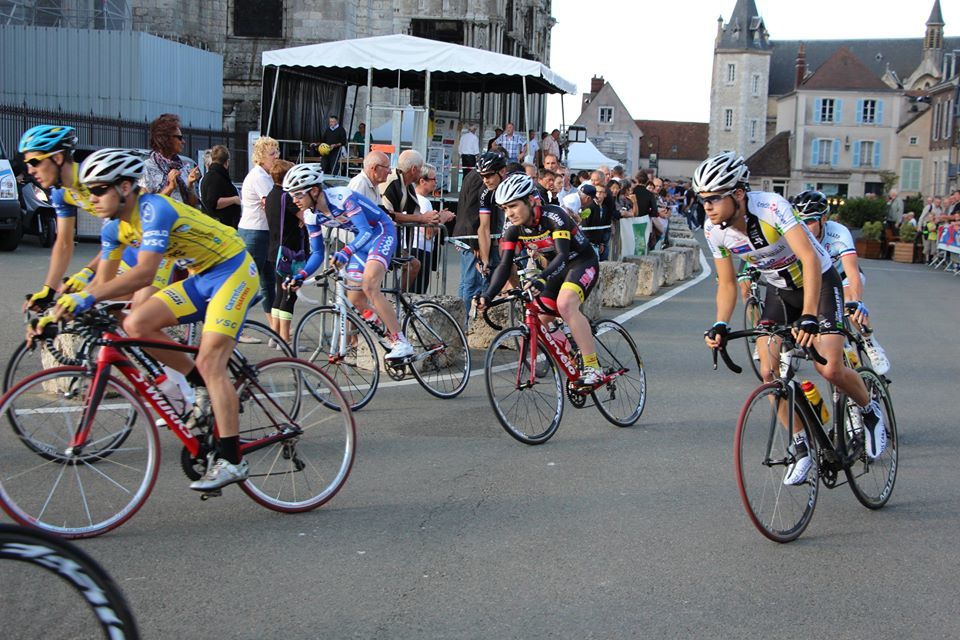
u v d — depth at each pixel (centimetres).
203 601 357
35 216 1502
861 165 8288
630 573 397
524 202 598
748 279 823
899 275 2164
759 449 431
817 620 357
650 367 873
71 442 434
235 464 432
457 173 2047
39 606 237
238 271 441
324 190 666
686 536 443
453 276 1534
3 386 546
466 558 408
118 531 427
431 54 1744
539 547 423
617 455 581
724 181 442
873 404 486
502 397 586
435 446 587
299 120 1992
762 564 411
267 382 467
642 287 1490
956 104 5531
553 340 616
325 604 358
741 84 10156
